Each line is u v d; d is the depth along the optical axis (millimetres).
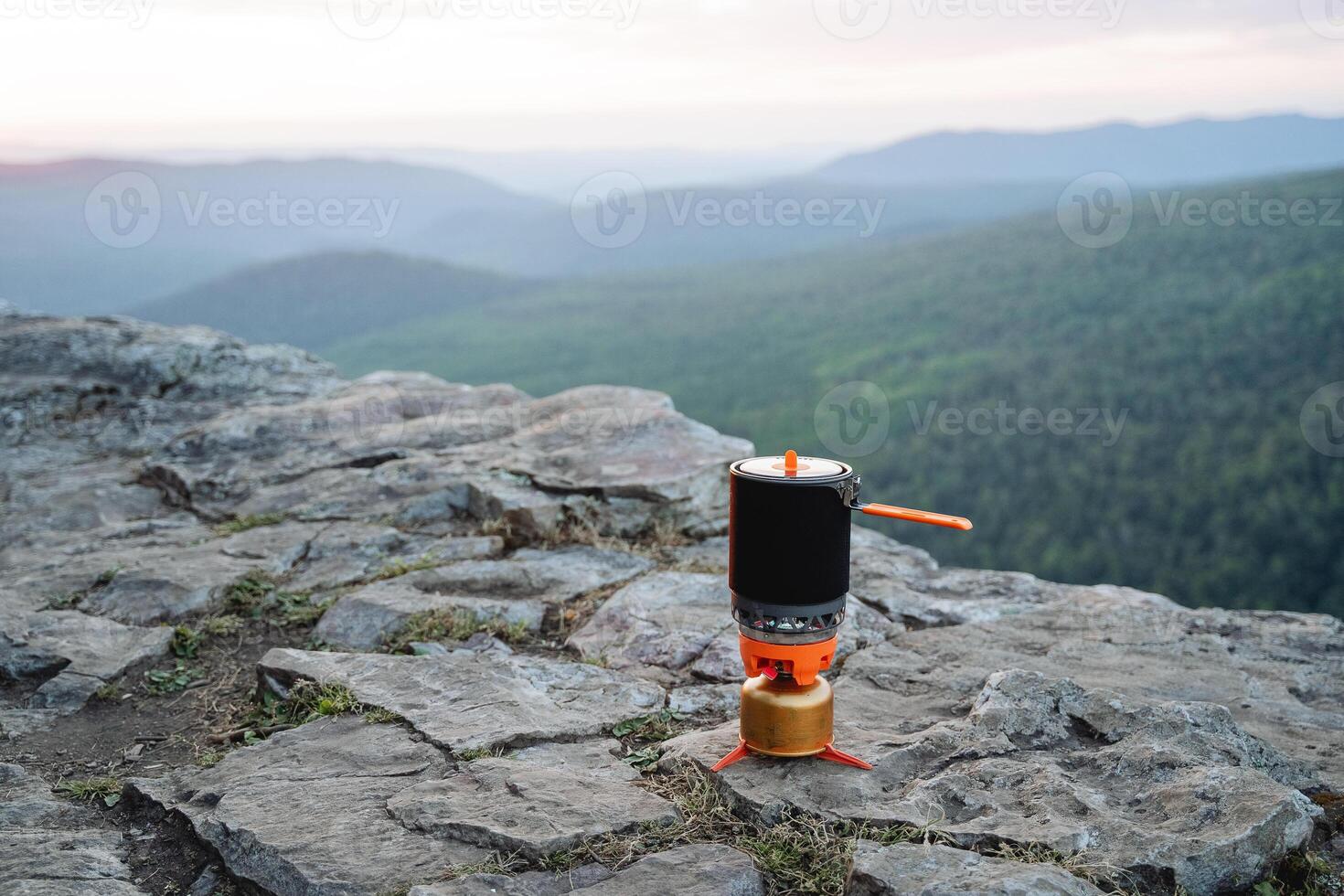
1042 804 2371
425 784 2600
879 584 4477
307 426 6648
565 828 2328
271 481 5809
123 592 4270
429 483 5473
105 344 8680
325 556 4738
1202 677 3467
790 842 2324
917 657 3598
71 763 3055
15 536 5180
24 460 6500
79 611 4137
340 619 3984
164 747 3148
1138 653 3711
